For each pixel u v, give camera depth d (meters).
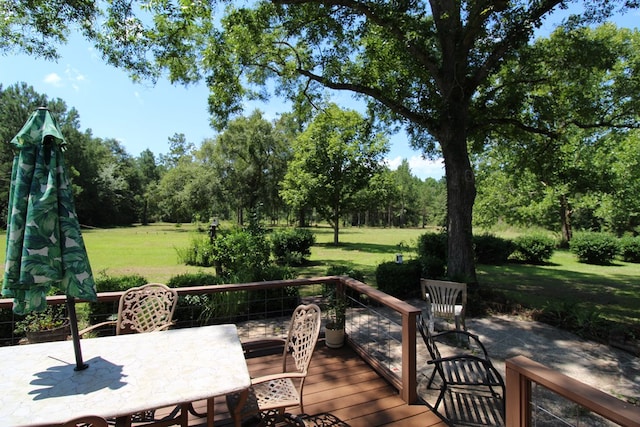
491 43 7.13
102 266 11.94
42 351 2.13
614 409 1.20
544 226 19.91
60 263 1.75
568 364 4.20
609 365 4.17
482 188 18.86
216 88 7.70
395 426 2.58
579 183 9.86
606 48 6.92
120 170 48.00
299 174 19.53
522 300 7.25
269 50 8.32
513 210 18.27
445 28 6.61
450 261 7.26
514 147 10.43
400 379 3.11
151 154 61.66
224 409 2.73
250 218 9.16
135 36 6.17
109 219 41.69
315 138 19.08
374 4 6.35
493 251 13.30
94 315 4.74
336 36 7.53
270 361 3.69
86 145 38.62
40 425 1.42
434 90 7.96
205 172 27.69
